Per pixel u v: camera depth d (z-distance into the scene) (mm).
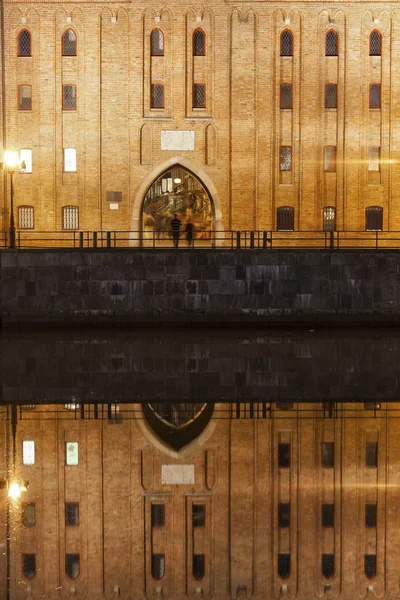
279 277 30047
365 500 10898
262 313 30125
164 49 39844
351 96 39844
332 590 8820
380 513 10430
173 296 30016
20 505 10758
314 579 9031
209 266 30000
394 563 9320
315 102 39812
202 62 39938
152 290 29969
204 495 11133
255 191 39938
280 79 39906
